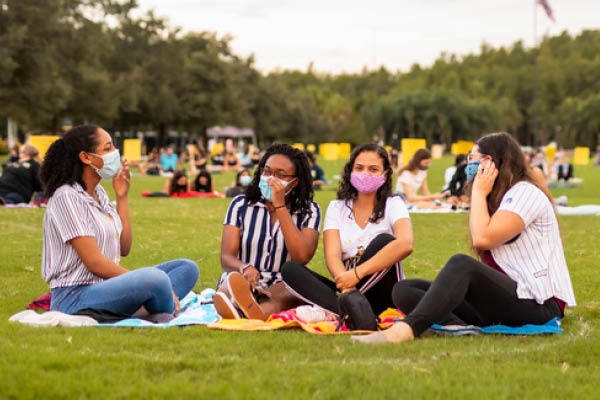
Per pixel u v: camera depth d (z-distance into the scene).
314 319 5.98
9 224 13.48
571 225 14.36
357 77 181.38
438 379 4.22
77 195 5.86
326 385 4.09
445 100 120.12
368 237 6.31
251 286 6.33
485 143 5.81
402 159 32.25
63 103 53.81
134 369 4.38
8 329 5.42
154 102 74.31
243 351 4.97
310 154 17.78
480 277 5.41
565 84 154.12
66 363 4.44
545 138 149.50
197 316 5.98
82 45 56.94
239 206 6.62
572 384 4.17
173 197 21.72
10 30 49.56
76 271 5.91
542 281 5.52
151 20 75.44
